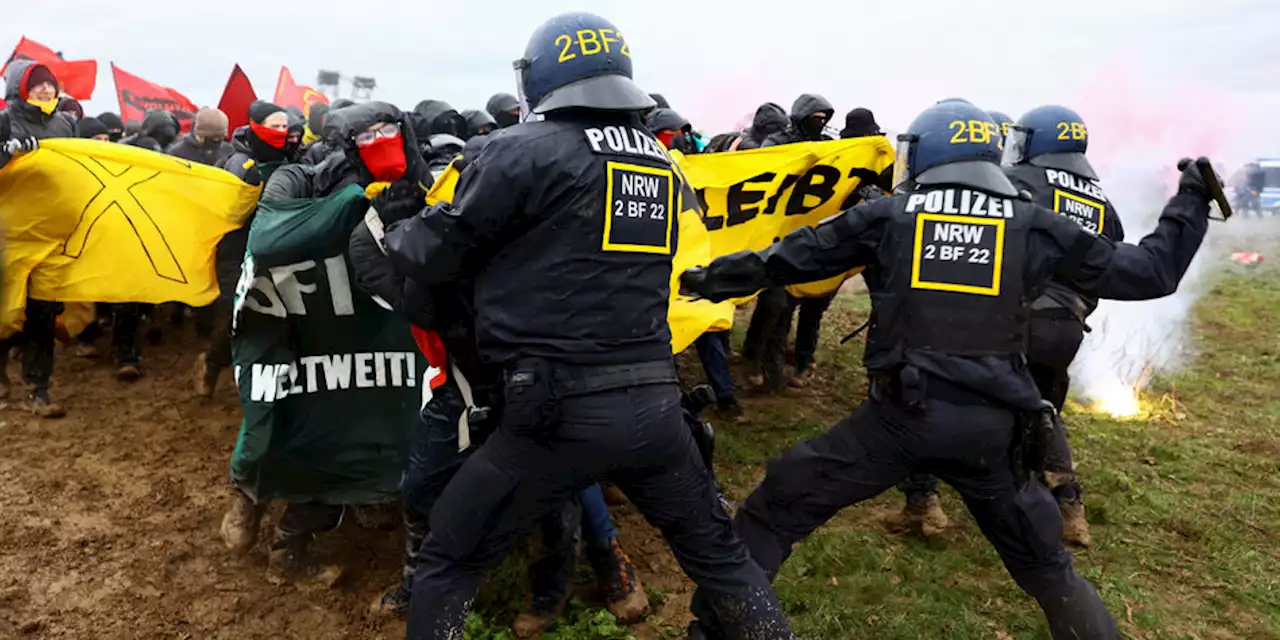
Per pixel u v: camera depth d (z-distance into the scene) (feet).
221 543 13.32
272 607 11.80
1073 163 13.64
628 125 8.67
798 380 22.00
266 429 11.48
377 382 11.85
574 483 8.52
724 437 18.43
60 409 17.93
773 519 10.40
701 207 17.53
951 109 9.93
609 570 11.70
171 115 27.96
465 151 11.93
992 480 9.65
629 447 8.24
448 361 9.66
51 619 11.26
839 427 10.28
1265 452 18.61
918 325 9.45
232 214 16.60
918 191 9.82
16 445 16.52
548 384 7.96
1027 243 9.38
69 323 19.30
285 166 13.52
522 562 12.48
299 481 11.96
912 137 9.96
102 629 11.14
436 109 21.09
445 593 8.84
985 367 9.30
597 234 8.14
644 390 8.35
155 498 14.66
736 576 9.12
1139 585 13.05
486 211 7.92
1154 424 20.36
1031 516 9.49
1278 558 13.97
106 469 15.71
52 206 15.58
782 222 18.15
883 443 9.77
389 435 12.01
